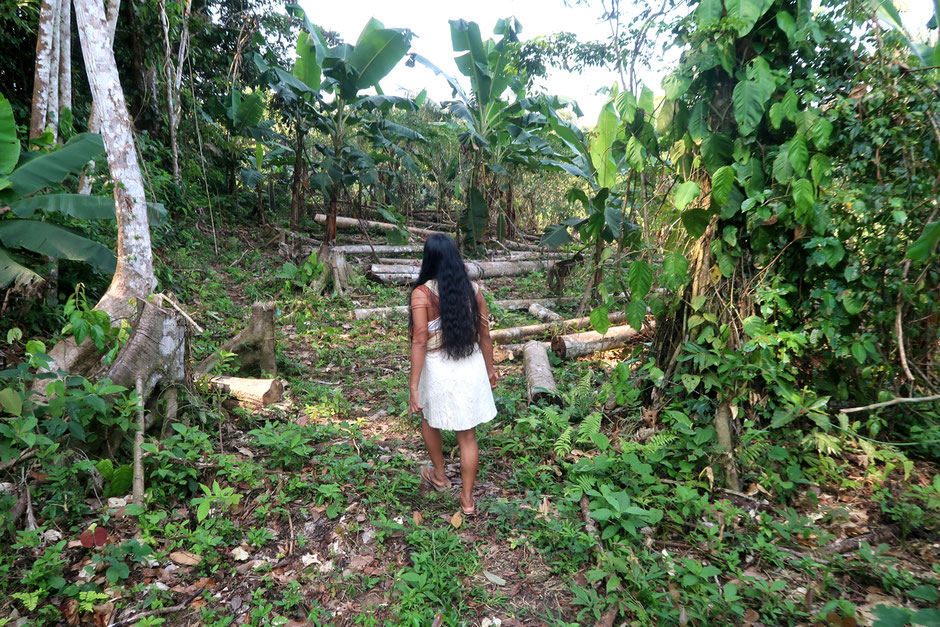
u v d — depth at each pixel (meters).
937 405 3.47
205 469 3.38
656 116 3.65
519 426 3.96
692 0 3.41
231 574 2.65
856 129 3.07
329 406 4.50
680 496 2.95
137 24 9.84
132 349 3.49
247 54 10.77
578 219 8.27
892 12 3.19
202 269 8.80
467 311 2.88
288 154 12.33
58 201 4.60
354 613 2.42
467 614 2.42
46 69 5.66
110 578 2.46
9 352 4.65
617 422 3.98
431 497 3.27
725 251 3.44
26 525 2.78
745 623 2.32
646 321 4.20
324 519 3.05
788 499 3.21
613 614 2.36
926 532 2.93
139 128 10.95
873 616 2.35
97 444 3.32
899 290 3.12
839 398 3.62
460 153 12.36
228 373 4.86
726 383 3.40
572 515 3.04
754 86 3.08
